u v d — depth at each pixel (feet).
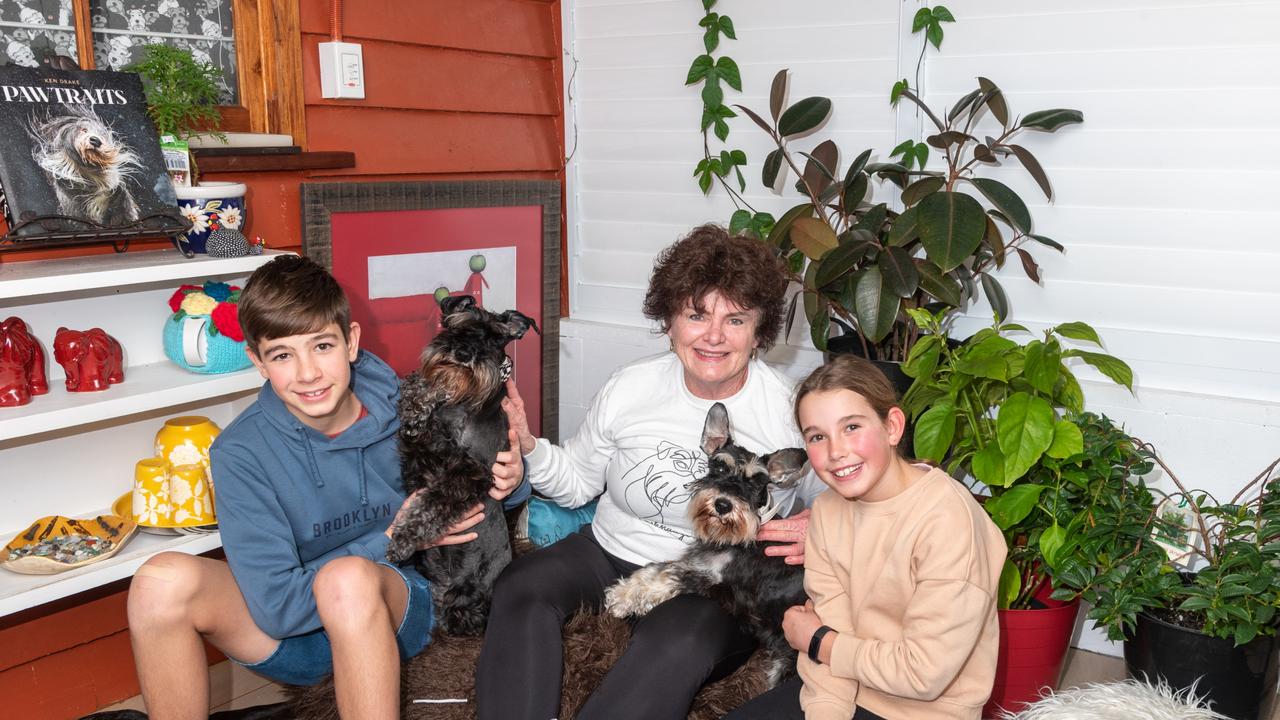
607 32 11.71
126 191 7.30
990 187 8.77
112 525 7.80
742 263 6.86
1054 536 7.58
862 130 10.27
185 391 7.70
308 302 6.52
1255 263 8.66
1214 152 8.68
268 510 6.65
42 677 8.11
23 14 7.48
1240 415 8.59
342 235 9.60
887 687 5.79
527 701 6.22
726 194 11.22
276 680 7.01
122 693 8.66
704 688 6.82
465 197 10.68
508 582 7.06
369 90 9.81
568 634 6.99
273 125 9.07
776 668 7.04
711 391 7.45
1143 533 7.60
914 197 8.99
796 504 7.98
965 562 5.69
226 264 7.83
